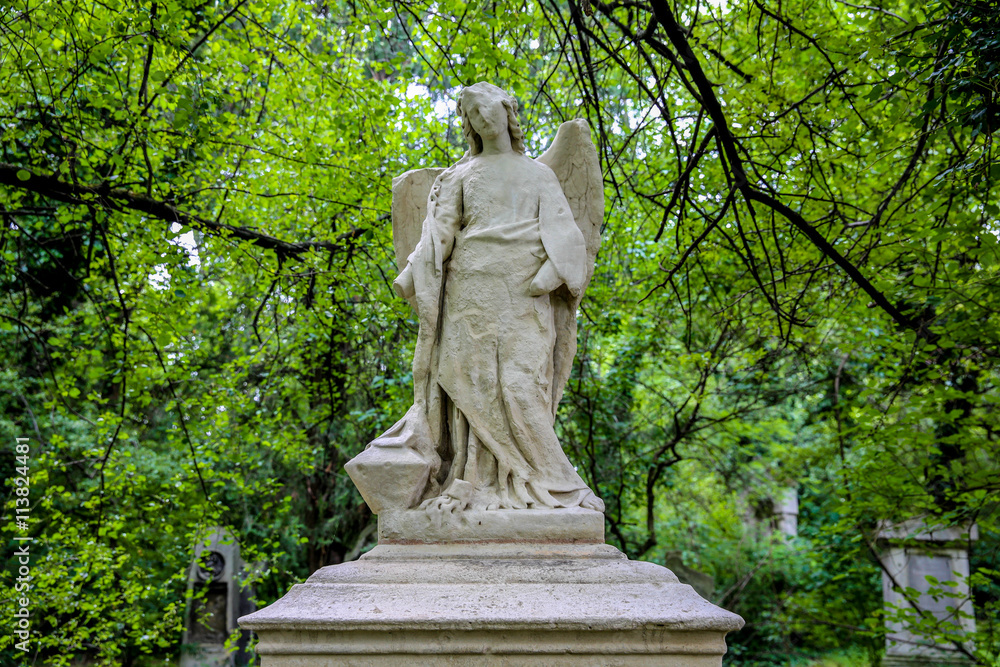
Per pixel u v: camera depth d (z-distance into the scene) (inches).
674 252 292.5
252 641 347.6
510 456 147.0
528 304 151.7
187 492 364.5
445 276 157.6
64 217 279.1
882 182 285.3
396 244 168.9
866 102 263.7
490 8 281.4
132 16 233.5
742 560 624.7
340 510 481.7
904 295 278.8
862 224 265.6
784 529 791.1
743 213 306.8
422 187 168.9
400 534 141.5
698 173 302.4
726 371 430.3
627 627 120.1
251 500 487.2
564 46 247.0
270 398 406.0
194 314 337.1
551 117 342.6
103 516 327.6
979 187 222.2
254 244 301.0
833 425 401.7
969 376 338.3
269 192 313.3
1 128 289.9
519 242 153.0
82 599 321.1
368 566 135.0
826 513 535.5
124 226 291.4
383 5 254.4
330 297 319.0
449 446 154.6
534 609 122.4
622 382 396.8
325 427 385.1
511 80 273.4
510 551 138.3
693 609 122.9
